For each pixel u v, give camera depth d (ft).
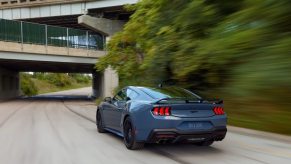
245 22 39.50
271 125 33.09
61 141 30.89
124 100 29.17
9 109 77.46
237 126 37.78
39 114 61.62
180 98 25.07
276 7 34.04
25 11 141.79
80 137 33.17
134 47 77.77
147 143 26.43
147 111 24.12
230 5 46.91
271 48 34.32
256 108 35.94
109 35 129.49
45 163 22.62
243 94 38.09
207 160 22.72
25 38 122.11
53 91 301.84
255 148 26.09
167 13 56.80
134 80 76.43
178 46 54.03
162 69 57.77
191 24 49.32
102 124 34.94
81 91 281.13
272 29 35.68
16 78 192.65
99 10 130.11
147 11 65.41
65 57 129.08
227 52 40.96
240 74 39.17
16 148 27.73
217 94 45.93
